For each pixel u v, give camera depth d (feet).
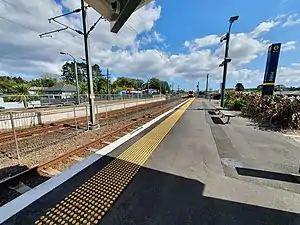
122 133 24.52
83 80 253.44
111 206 8.77
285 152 16.61
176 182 11.06
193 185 10.71
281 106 29.50
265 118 33.47
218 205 8.84
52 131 26.45
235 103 54.90
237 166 13.44
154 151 16.81
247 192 9.97
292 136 22.61
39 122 33.06
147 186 10.59
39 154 16.12
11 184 10.82
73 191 10.02
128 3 8.05
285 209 8.54
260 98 39.50
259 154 16.05
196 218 7.95
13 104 61.93
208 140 20.70
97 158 14.97
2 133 23.66
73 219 7.89
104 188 10.37
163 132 25.05
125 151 16.79
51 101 71.82
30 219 7.85
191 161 14.42
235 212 8.33
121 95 117.70
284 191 10.09
